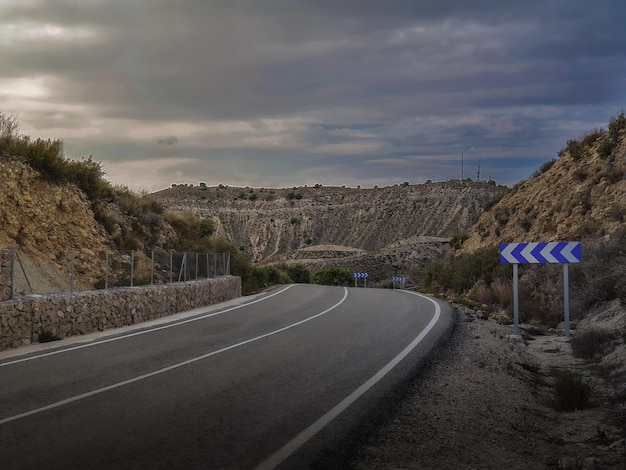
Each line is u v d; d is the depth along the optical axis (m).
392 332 15.29
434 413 7.76
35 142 23.78
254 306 23.91
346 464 5.83
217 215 167.38
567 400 8.35
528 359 12.05
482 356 11.96
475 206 153.00
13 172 21.59
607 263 16.69
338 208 170.00
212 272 30.25
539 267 21.14
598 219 21.58
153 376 10.01
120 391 8.88
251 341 14.06
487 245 31.05
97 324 17.12
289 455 6.00
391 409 7.89
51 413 7.61
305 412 7.66
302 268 64.88
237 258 36.72
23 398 8.45
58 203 23.25
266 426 7.01
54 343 14.27
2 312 13.49
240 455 5.99
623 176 22.88
